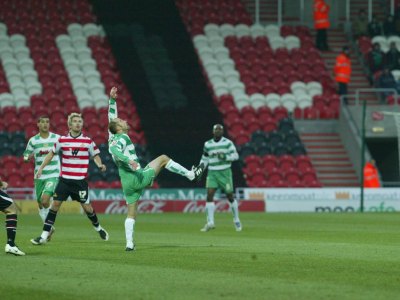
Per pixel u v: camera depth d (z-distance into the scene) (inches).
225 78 5054.1
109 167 4370.1
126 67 5019.7
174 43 5241.1
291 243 1984.5
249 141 4630.9
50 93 4768.7
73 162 1914.4
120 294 1101.7
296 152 4613.7
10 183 4188.0
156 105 4830.2
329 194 4229.8
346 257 1598.2
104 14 5344.5
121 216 3617.1
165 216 3622.0
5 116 4527.6
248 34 5398.6
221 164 2524.6
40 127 2169.0
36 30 5142.7
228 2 5605.3
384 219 3329.2
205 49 5191.9
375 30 5442.9
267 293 1108.5
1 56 4894.2
